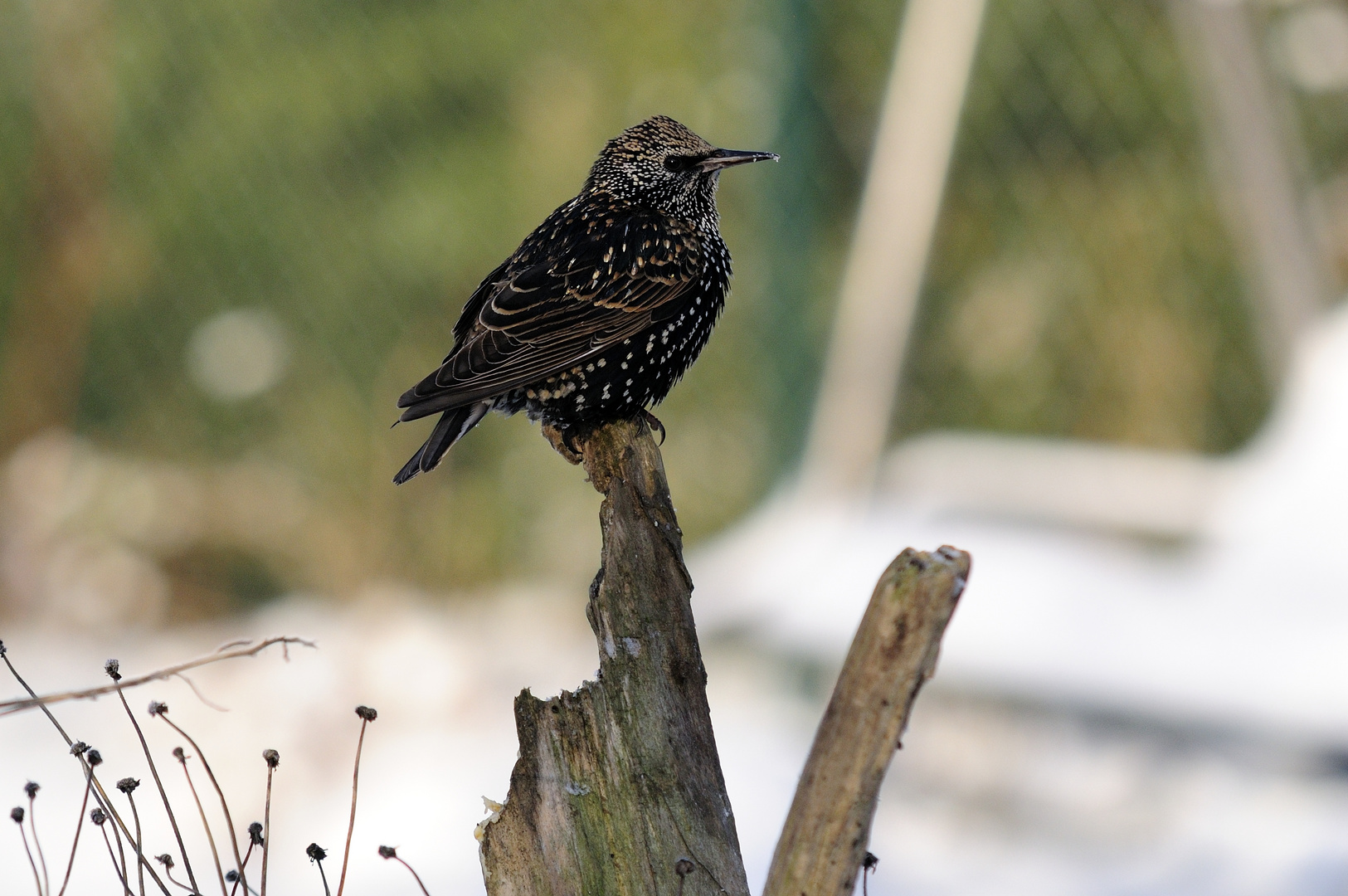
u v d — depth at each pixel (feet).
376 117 45.32
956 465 38.68
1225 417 38.88
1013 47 39.24
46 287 49.26
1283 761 27.12
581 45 44.14
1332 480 31.50
